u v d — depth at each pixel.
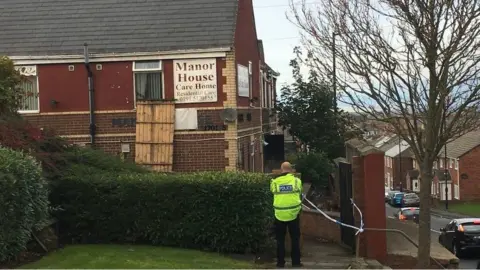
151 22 18.02
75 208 10.82
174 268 8.41
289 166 9.95
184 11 18.16
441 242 24.52
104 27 18.11
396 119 8.76
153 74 17.47
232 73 17.02
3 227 7.73
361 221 9.85
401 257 10.07
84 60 17.31
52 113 17.58
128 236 10.75
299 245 10.10
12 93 11.50
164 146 17.14
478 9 7.94
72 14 18.72
